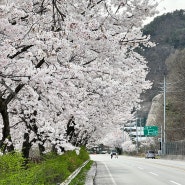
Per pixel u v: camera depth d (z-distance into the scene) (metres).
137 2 22.75
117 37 22.84
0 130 26.69
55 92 21.80
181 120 140.00
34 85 20.48
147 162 91.12
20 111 27.20
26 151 29.69
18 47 18.56
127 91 33.03
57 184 21.97
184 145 110.06
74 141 59.59
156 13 23.16
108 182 36.38
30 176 17.25
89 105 33.94
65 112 25.69
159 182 36.09
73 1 20.06
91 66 25.67
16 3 17.52
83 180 35.72
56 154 37.78
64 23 16.92
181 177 42.22
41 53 16.77
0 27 16.67
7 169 18.98
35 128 27.70
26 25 19.19
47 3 17.91
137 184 34.22
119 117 53.94
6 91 24.77
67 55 20.58
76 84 25.23
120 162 94.62
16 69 18.45
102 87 28.47
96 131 71.94
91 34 18.16
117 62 27.12
